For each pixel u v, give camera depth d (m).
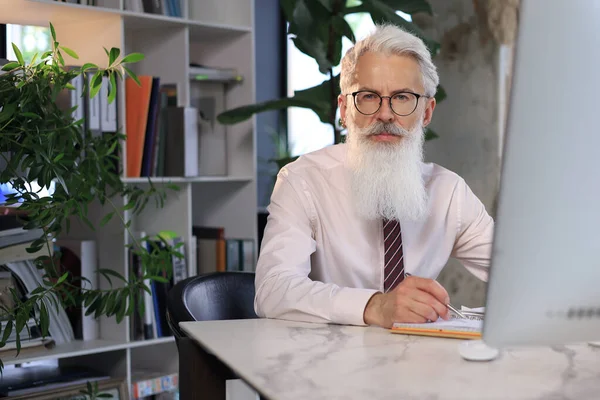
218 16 3.54
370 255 2.02
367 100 1.93
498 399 0.88
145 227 3.35
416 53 1.92
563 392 0.91
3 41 3.07
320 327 1.44
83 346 2.85
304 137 4.99
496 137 3.44
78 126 2.66
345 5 3.29
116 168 2.96
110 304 2.56
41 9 2.84
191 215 3.44
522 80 0.80
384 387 0.94
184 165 3.21
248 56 3.51
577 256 0.81
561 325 0.82
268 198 4.95
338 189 2.04
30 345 2.70
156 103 3.16
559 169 0.80
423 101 1.94
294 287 1.59
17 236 2.57
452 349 1.20
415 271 2.08
